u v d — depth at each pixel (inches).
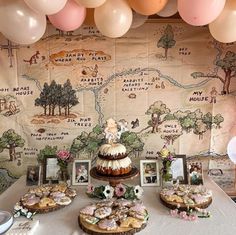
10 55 83.0
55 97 84.8
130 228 56.8
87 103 85.2
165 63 83.7
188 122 86.1
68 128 86.2
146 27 82.1
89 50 83.0
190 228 58.8
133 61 83.4
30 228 58.5
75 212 65.7
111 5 60.0
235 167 87.9
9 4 56.6
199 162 86.9
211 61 83.7
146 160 81.3
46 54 83.0
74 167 81.6
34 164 87.4
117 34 63.1
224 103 85.4
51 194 70.3
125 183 79.7
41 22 61.0
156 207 67.2
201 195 68.4
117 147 73.0
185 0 55.5
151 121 86.0
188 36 82.6
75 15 61.3
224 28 60.7
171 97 85.0
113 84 84.4
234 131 86.6
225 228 58.7
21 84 84.4
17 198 72.7
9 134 86.5
